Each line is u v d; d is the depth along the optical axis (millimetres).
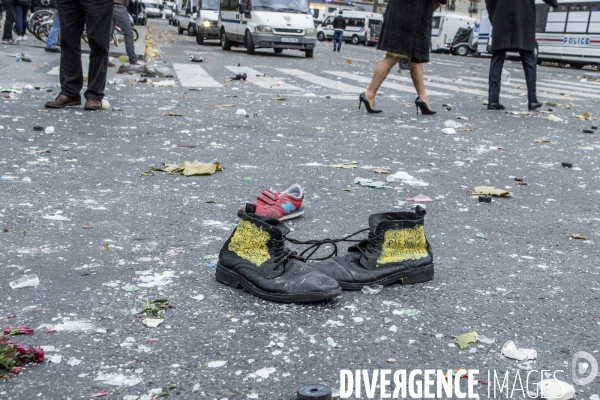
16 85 8961
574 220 3979
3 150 5059
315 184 4535
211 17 24688
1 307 2369
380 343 2221
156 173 4625
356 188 4480
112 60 14219
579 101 11578
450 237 3516
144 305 2443
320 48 32594
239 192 4203
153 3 74250
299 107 8555
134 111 7461
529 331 2373
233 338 2207
